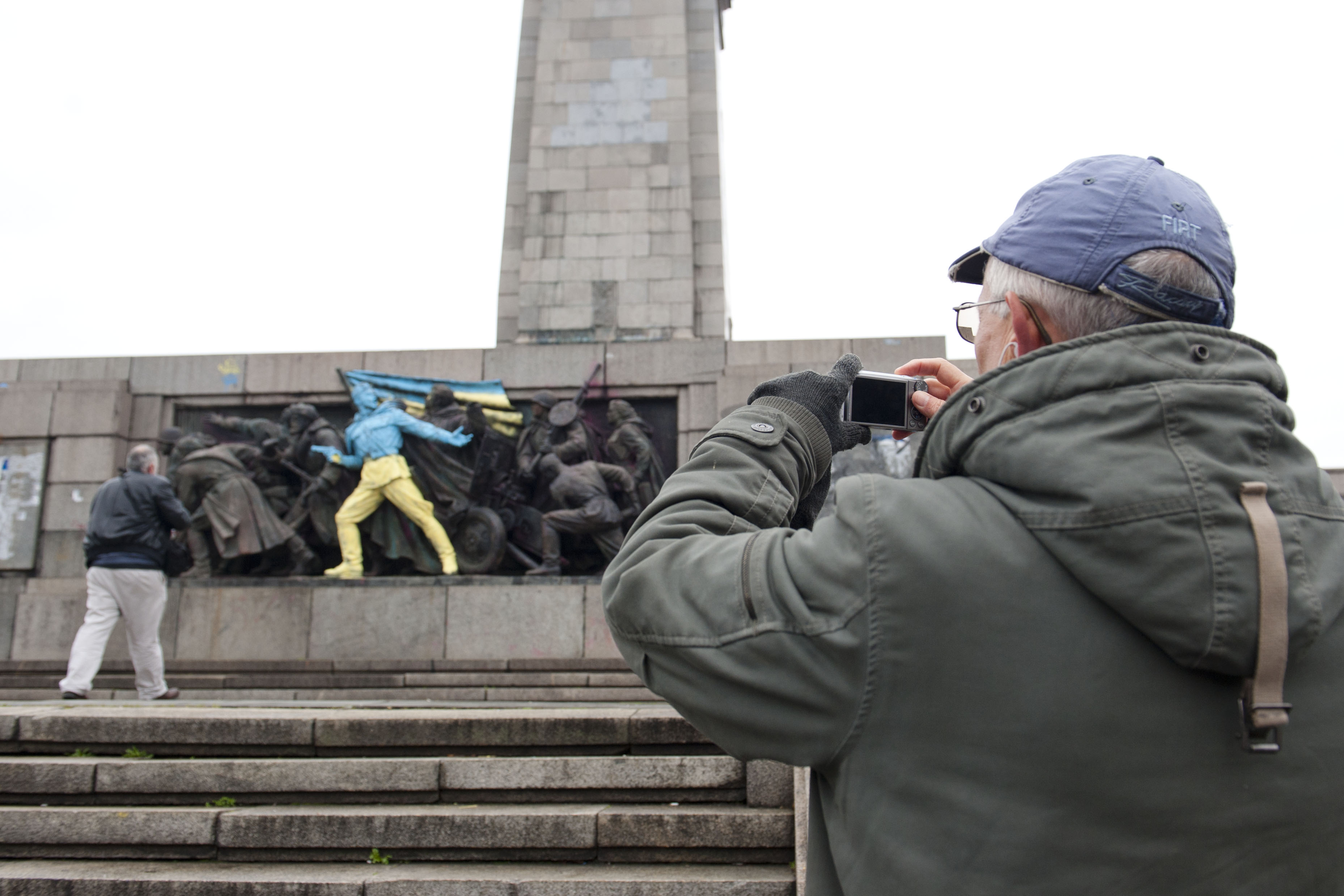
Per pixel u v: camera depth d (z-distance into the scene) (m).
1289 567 1.13
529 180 12.96
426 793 4.52
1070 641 1.17
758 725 1.27
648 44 13.38
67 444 11.48
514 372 11.48
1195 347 1.23
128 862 4.18
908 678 1.20
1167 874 1.12
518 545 10.88
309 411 11.18
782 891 3.70
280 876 3.88
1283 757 1.15
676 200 12.77
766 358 11.25
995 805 1.15
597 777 4.48
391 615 10.41
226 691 9.95
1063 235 1.40
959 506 1.26
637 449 10.83
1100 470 1.16
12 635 10.80
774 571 1.29
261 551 10.87
